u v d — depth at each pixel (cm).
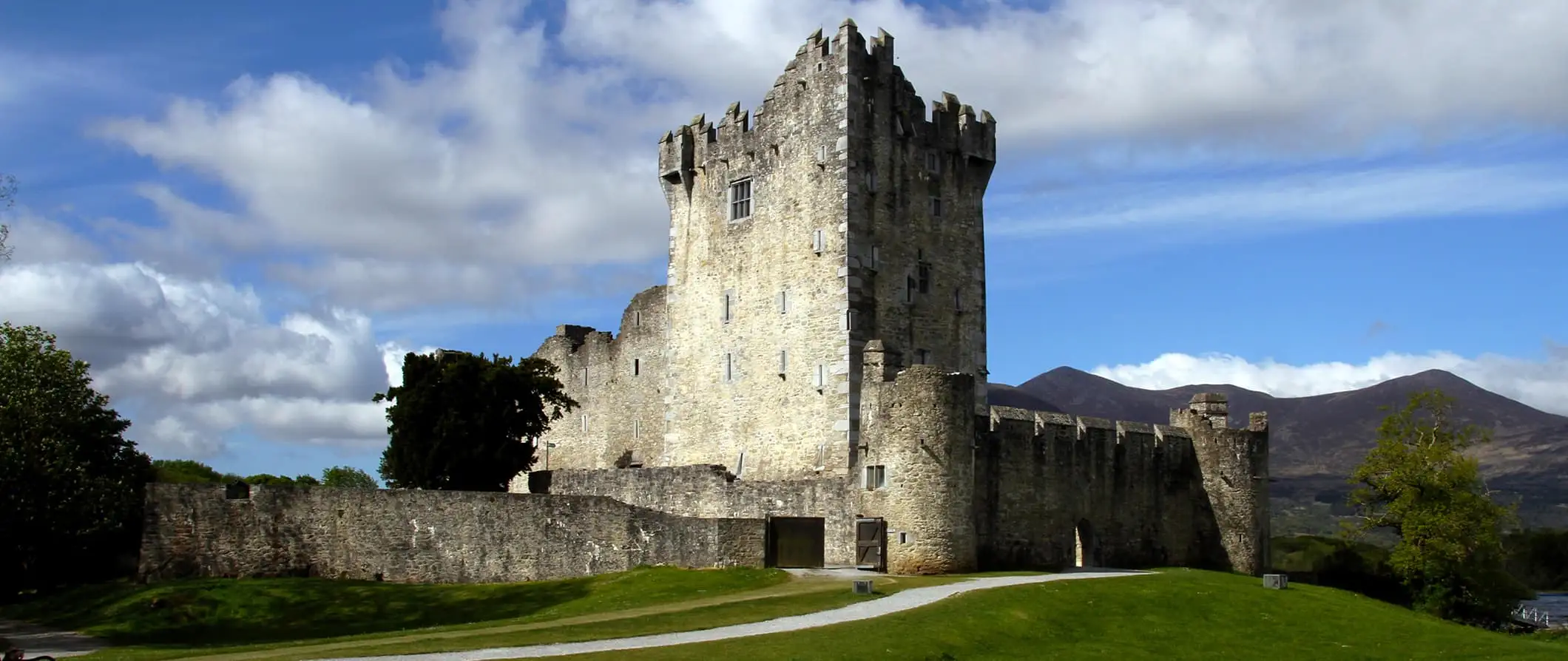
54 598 7156
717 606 5184
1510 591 8525
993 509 6919
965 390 6575
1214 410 8088
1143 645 4991
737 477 7650
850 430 7100
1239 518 7912
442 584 7162
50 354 7869
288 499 7550
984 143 8019
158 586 7050
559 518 7044
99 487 7450
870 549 6475
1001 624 4959
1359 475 8744
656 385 9225
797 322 7462
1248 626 5481
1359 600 6384
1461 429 9019
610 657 4031
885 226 7475
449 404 8631
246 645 5069
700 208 8169
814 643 4362
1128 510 7675
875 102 7544
